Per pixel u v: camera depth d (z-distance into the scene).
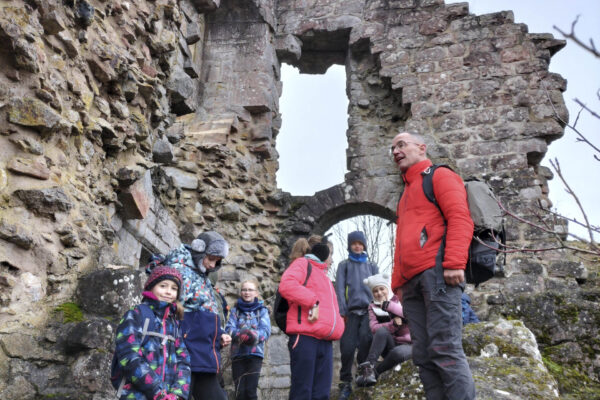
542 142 10.07
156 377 2.72
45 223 3.76
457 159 10.20
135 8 5.20
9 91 3.65
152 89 5.29
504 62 10.68
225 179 9.77
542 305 8.10
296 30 11.64
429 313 3.20
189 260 3.62
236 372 5.11
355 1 11.62
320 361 4.32
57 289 3.78
